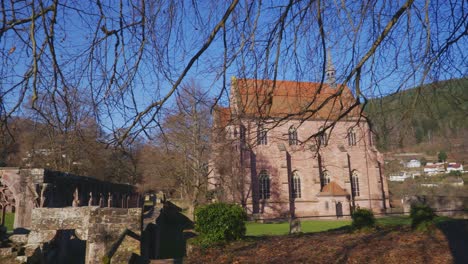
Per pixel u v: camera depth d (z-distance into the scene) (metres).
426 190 34.75
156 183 32.94
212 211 13.72
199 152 28.86
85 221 12.30
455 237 10.79
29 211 14.42
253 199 42.88
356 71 4.11
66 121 4.16
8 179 14.69
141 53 4.08
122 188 27.53
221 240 13.52
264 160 44.25
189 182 32.25
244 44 3.92
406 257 9.58
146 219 17.36
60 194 16.34
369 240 11.78
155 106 3.92
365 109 4.78
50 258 12.62
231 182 34.19
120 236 11.88
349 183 45.62
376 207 45.50
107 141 4.32
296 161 45.91
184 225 29.81
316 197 45.28
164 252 19.06
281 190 43.88
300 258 10.55
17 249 11.37
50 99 4.02
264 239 14.20
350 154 47.19
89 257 11.77
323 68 4.16
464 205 25.09
